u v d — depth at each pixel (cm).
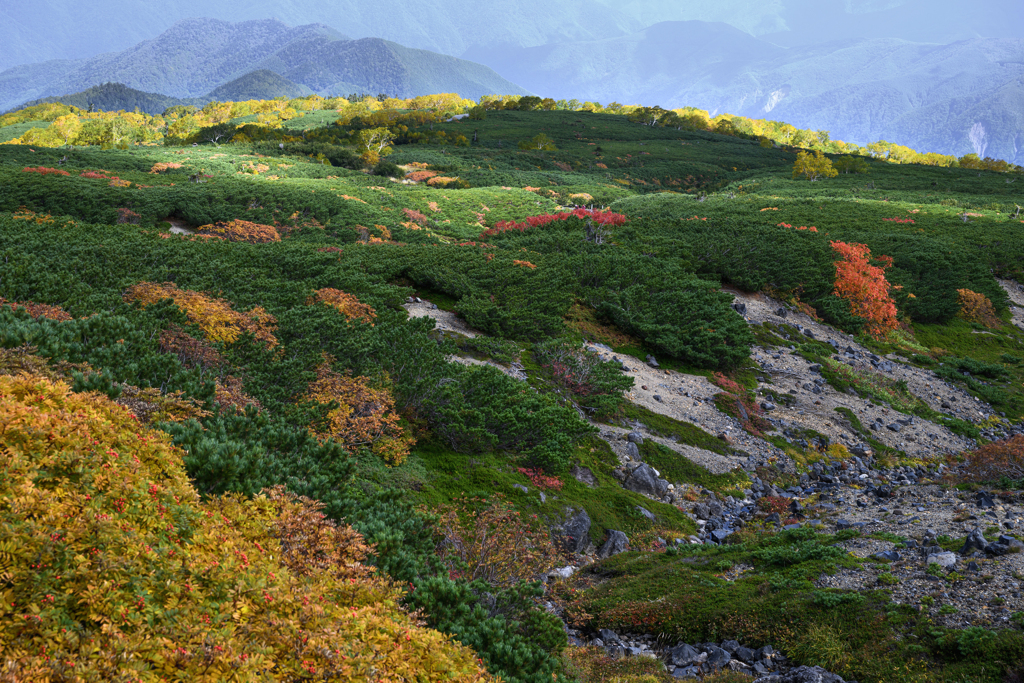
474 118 16600
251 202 4909
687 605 938
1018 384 2812
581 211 4259
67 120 11981
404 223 5050
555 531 1191
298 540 585
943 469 1805
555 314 2373
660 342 2308
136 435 607
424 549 828
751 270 3306
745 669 804
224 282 2023
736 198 6981
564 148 13038
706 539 1339
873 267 3284
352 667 426
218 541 503
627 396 1953
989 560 891
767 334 2725
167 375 945
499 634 666
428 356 1559
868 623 820
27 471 454
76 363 806
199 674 371
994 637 729
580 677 774
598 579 1101
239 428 887
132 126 12525
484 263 2850
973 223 5344
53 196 4075
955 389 2602
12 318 914
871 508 1343
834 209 5900
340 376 1334
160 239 2694
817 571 962
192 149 9338
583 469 1485
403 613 574
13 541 386
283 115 19888
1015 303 3938
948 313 3416
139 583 405
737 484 1609
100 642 362
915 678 720
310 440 969
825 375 2405
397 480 1115
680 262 3262
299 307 1753
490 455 1358
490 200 6600
